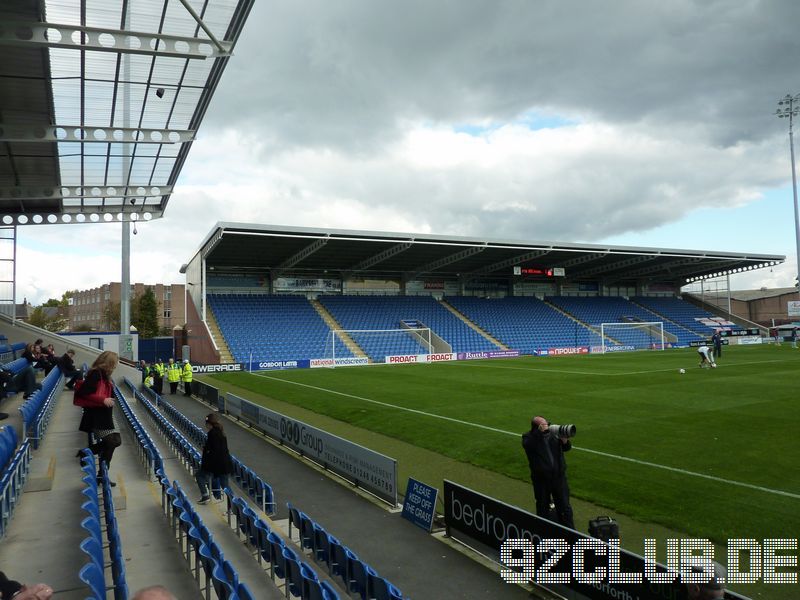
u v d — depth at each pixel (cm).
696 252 5012
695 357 3966
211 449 907
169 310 8806
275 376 3219
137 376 2683
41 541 659
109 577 607
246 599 430
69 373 2020
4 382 1488
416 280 5250
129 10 1197
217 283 4491
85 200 2330
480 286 5553
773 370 2841
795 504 871
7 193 2011
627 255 4881
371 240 3794
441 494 991
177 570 636
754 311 6888
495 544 703
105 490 714
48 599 334
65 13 1178
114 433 812
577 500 949
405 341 4534
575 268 5538
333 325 4475
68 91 1437
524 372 3055
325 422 1744
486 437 1399
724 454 1178
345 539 789
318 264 4628
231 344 3988
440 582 652
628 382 2448
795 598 602
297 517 735
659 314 5959
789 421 1496
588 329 5366
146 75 1402
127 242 3145
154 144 1775
